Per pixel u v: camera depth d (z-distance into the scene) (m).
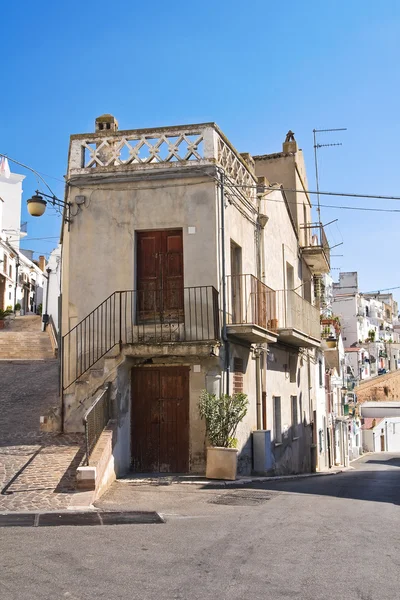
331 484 14.55
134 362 13.67
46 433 13.18
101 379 12.98
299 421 21.56
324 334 27.06
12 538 7.22
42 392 17.44
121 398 13.07
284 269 20.25
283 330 17.64
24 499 9.35
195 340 13.52
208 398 12.88
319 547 6.97
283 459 18.88
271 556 6.53
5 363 22.95
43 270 58.56
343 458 36.69
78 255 14.38
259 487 12.56
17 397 16.88
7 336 27.06
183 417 13.50
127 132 14.56
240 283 15.58
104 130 15.20
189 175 14.15
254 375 16.25
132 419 13.64
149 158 14.41
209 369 13.45
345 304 85.62
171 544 7.00
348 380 46.25
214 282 13.80
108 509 9.15
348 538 7.47
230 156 15.45
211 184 14.07
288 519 8.67
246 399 13.40
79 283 14.30
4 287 42.59
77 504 9.25
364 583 5.62
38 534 7.45
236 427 13.52
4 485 9.99
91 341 14.07
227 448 12.60
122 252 14.22
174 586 5.49
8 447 12.16
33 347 25.61
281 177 24.20
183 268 14.04
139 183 14.35
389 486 14.35
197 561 6.29
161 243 14.34
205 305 13.70
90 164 14.61
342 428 36.88
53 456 11.54
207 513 9.07
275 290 18.19
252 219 16.97
